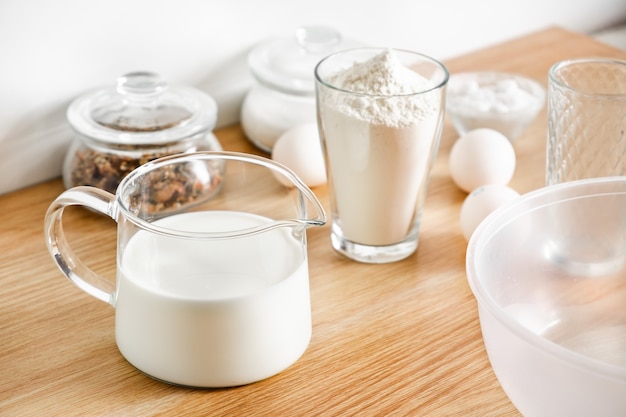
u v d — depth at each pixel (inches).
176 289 30.4
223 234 30.2
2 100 38.8
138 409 31.0
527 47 50.1
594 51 49.7
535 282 32.8
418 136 34.6
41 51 38.8
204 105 39.2
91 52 39.8
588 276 33.1
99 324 33.7
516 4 50.4
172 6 40.8
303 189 31.6
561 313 32.9
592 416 28.2
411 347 33.0
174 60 41.8
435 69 35.8
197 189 36.6
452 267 36.2
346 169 35.3
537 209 32.2
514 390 29.3
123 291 31.1
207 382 31.2
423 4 47.3
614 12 54.8
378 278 35.7
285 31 43.9
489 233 31.3
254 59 42.0
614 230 32.9
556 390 28.3
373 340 33.3
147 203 33.0
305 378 31.9
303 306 31.9
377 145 34.5
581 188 32.4
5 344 33.0
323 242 37.4
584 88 38.4
